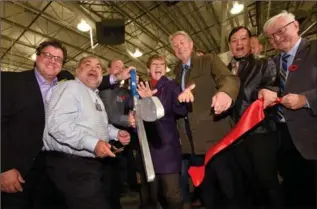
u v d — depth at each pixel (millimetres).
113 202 2186
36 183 1555
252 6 5984
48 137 1324
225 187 1662
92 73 1486
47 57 1515
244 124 1396
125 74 1947
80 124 1305
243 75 1670
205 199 1777
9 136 1413
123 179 3039
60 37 7133
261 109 1389
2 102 1397
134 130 1805
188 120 1589
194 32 6977
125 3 5555
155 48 8305
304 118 1282
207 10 5855
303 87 1296
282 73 1469
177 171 1532
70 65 9297
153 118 1036
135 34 7316
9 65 9016
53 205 1611
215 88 1562
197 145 1538
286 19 1389
